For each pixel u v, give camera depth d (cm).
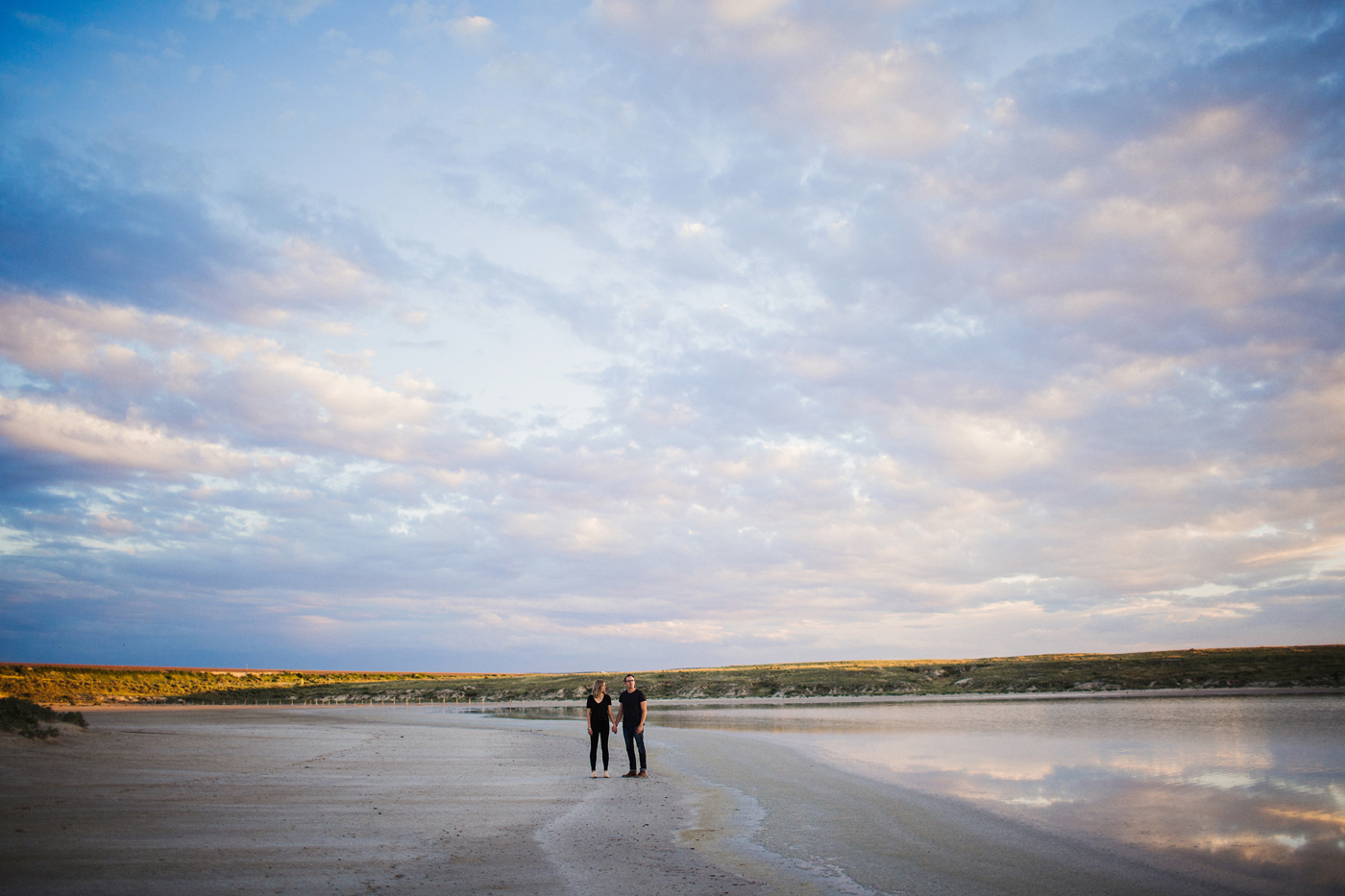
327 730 3172
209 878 756
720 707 5669
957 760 2047
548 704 6938
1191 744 2192
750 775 1811
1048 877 872
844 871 893
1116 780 1622
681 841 1053
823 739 2745
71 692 7688
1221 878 870
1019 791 1512
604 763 1805
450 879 805
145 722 3525
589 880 823
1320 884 843
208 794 1237
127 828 948
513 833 1070
